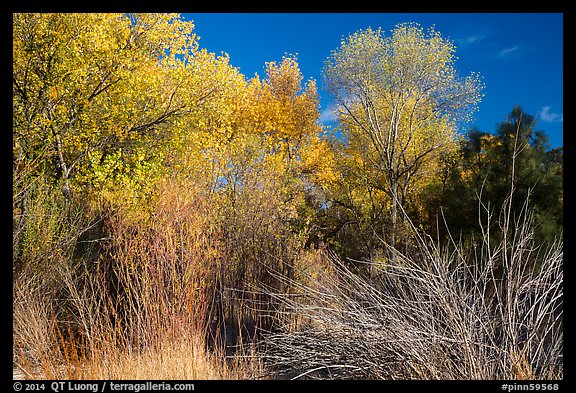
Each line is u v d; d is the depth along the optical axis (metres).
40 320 5.55
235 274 8.59
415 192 21.64
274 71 30.45
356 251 15.65
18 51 12.12
